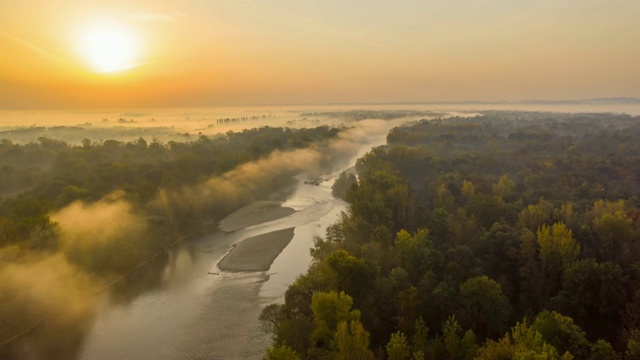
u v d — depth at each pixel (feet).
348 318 154.30
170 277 266.16
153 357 185.68
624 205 268.62
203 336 198.90
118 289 250.98
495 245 213.66
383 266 199.11
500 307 165.07
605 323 168.14
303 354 153.38
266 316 202.69
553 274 192.34
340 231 260.62
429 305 169.37
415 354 133.18
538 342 127.65
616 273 170.81
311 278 195.00
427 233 218.38
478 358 131.44
